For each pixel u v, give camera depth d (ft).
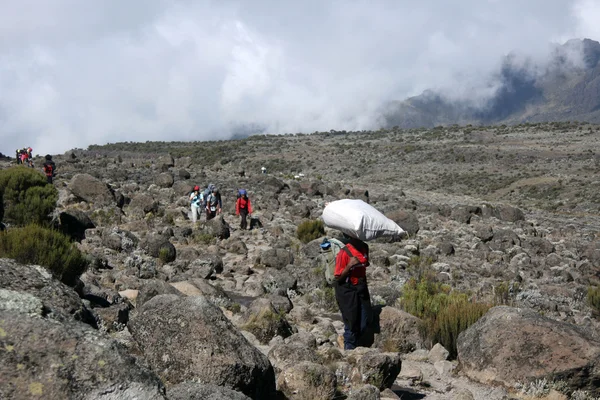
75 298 20.53
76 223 69.82
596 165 340.59
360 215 27.55
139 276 46.85
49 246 32.45
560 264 77.87
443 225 112.16
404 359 27.63
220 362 17.35
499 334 24.59
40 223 64.85
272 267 59.11
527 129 541.75
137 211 89.51
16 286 19.43
